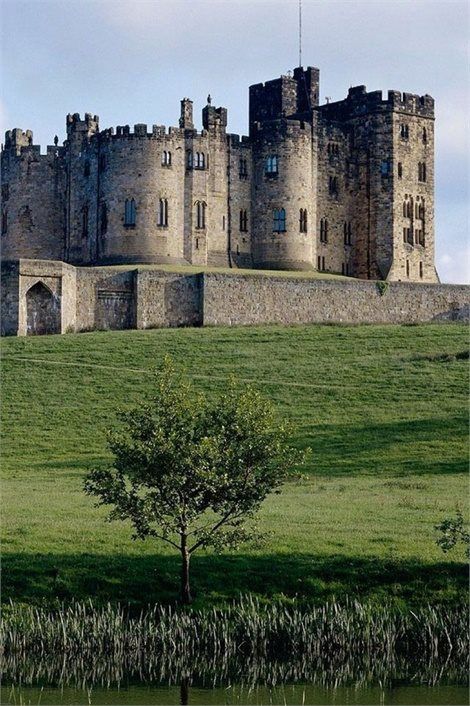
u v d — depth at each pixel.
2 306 122.62
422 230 174.75
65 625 52.03
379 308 139.62
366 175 171.88
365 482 74.25
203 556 58.31
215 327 128.00
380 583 55.50
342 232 171.62
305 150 165.25
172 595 54.81
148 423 56.91
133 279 129.50
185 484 55.38
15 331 122.25
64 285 124.62
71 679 50.31
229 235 162.50
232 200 163.00
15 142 167.25
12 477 76.81
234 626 52.62
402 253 171.75
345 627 52.19
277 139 163.38
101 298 128.50
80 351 113.00
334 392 99.56
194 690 48.78
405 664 51.62
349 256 172.62
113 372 105.62
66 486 73.75
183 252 157.88
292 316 135.12
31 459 82.56
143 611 53.78
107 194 156.62
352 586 55.41
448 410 93.25
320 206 168.88
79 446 86.06
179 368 107.44
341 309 137.62
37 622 52.28
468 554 56.75
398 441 84.88
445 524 57.59
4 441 87.19
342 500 68.75
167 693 48.41
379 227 171.12
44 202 166.25
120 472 56.50
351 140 172.88
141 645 51.59
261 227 164.25
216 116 161.50
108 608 53.19
